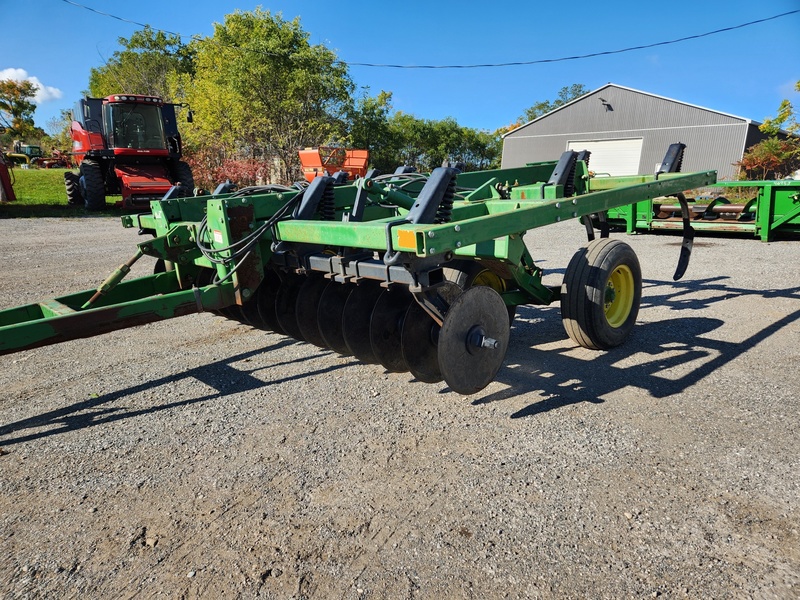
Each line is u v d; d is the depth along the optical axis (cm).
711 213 1080
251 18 2683
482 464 275
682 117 3073
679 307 551
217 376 398
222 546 222
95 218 1451
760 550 212
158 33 4284
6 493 262
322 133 2736
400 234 255
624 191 386
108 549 222
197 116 2717
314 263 330
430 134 4797
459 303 279
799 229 930
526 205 337
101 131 1527
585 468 269
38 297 615
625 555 211
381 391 365
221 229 347
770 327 477
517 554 213
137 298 409
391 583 201
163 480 269
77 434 317
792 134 2548
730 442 289
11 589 202
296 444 299
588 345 417
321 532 229
